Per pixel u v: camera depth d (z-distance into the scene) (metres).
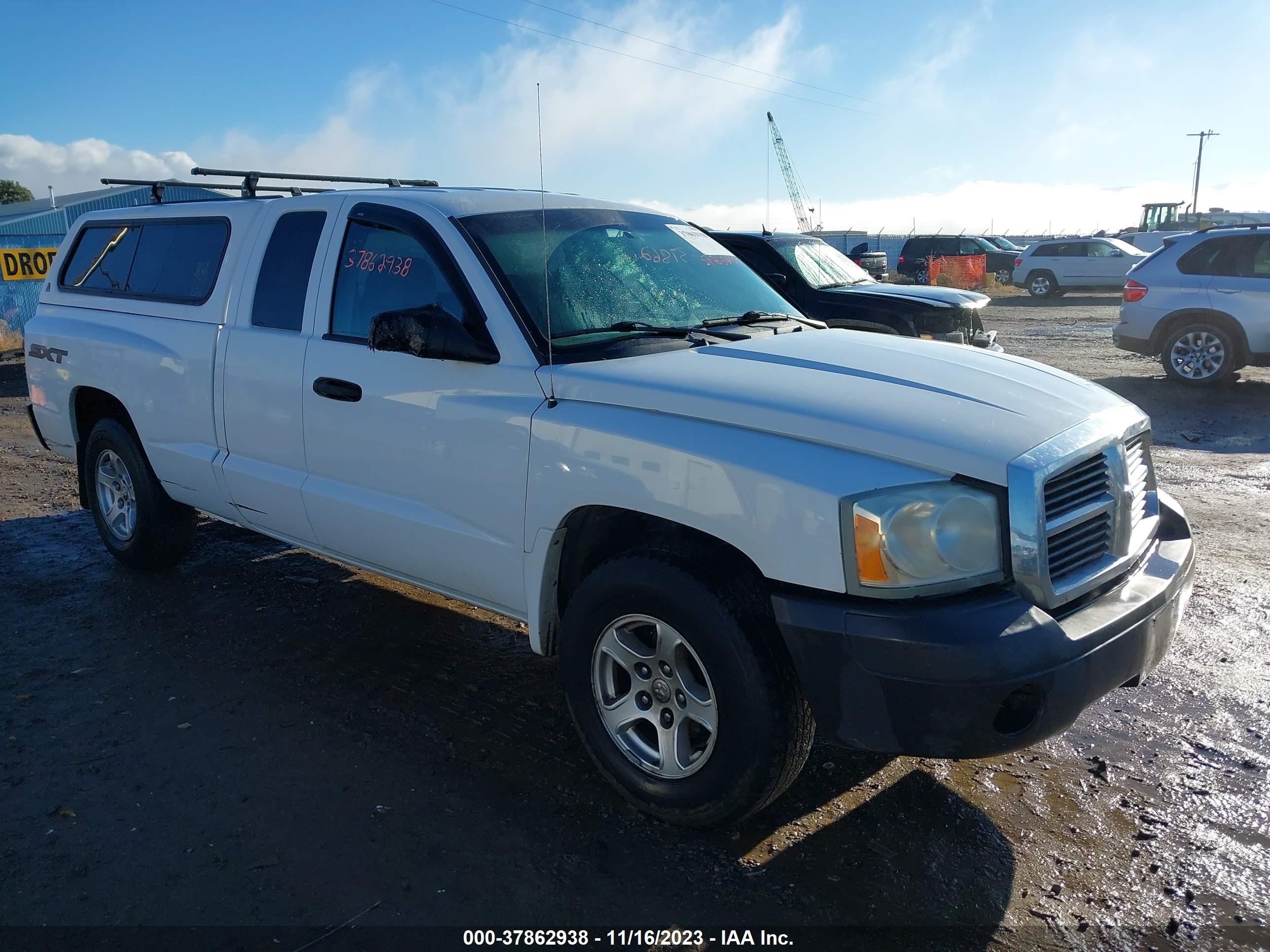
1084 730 3.90
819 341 3.78
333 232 4.26
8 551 6.13
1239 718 3.96
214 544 6.24
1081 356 15.31
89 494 5.86
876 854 3.13
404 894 2.93
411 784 3.51
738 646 2.93
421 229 3.88
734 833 3.24
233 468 4.62
